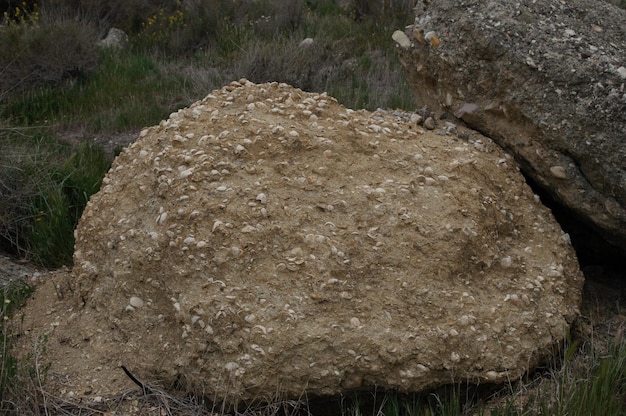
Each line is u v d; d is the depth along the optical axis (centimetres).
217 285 321
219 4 1130
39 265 473
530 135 389
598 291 414
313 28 1067
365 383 306
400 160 375
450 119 434
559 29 394
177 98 846
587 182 376
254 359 302
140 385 320
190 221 338
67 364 342
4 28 960
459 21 407
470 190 365
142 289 342
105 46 1014
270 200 343
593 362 327
